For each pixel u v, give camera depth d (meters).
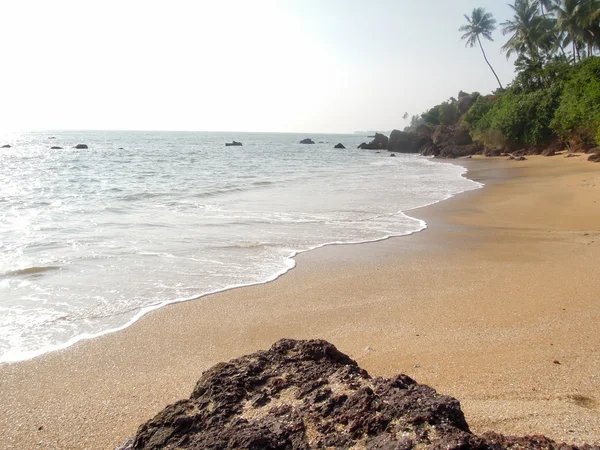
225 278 7.10
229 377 2.73
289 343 3.15
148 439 2.35
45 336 5.00
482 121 50.59
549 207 13.72
